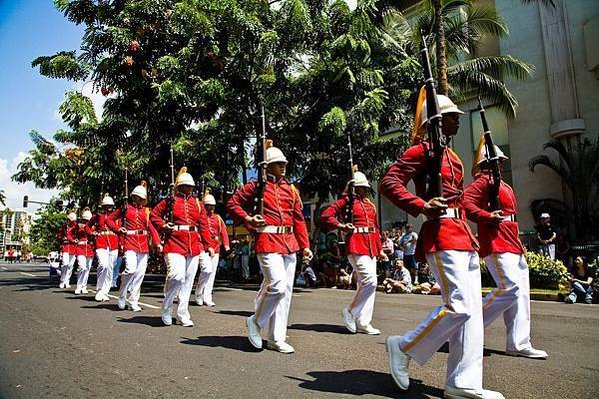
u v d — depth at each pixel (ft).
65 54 51.37
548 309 30.40
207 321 24.18
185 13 41.60
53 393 12.34
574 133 54.54
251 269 64.23
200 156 53.93
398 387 12.43
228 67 46.85
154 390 12.53
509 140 60.85
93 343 18.37
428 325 11.80
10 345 18.03
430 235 12.17
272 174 18.34
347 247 21.57
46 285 49.52
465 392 11.47
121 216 30.58
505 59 54.44
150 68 46.44
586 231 51.16
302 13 45.34
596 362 15.78
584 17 55.26
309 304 33.14
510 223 16.92
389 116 51.08
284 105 52.13
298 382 13.20
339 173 53.11
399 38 56.75
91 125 55.83
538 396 12.16
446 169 12.45
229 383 13.11
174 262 22.52
